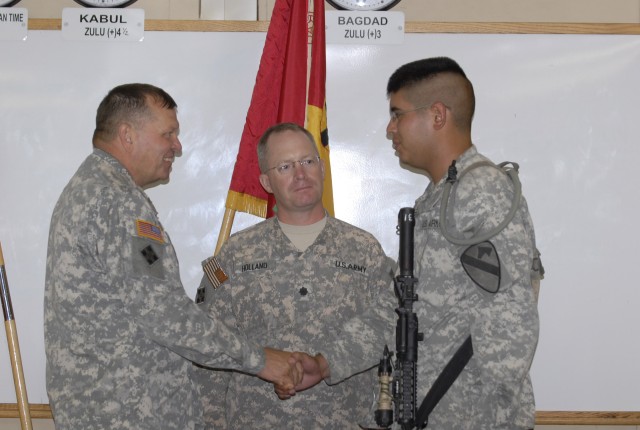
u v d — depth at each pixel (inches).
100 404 83.7
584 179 124.4
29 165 124.6
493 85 125.3
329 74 125.7
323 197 120.6
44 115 125.0
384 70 125.8
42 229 124.2
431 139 89.0
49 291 88.7
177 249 125.1
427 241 84.0
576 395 123.0
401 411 80.0
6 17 125.3
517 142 124.9
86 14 125.8
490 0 128.6
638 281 123.6
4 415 123.0
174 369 88.9
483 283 78.4
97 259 85.2
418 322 82.7
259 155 109.1
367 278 105.7
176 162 125.4
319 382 99.5
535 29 125.6
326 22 125.7
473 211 80.9
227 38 126.3
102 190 86.5
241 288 105.5
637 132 124.6
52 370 86.5
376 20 125.9
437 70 89.8
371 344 98.1
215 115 125.8
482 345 78.5
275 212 119.0
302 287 104.4
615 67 125.3
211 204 125.4
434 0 128.5
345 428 102.3
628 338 123.3
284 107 120.0
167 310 85.3
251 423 102.1
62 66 125.4
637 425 123.3
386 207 125.5
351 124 125.6
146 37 126.0
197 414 92.2
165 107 95.3
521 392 81.1
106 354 84.5
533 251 89.4
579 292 123.6
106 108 93.4
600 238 124.0
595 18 128.3
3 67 125.1
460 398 80.8
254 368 92.2
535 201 124.3
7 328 110.1
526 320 78.2
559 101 125.1
